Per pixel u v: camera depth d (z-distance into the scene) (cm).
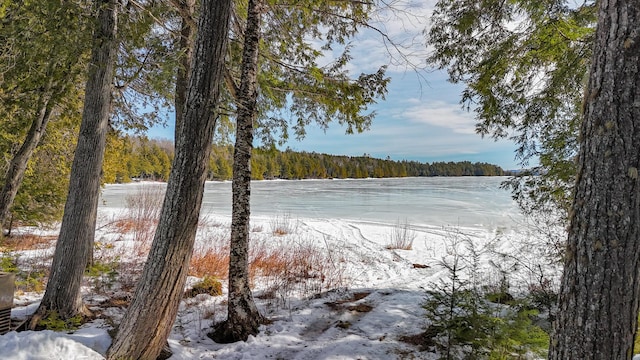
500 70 380
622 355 161
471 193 3077
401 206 2111
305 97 521
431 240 1039
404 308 468
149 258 279
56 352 257
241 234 394
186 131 274
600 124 166
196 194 280
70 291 373
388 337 379
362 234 1164
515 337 282
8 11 404
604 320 162
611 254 161
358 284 611
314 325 422
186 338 372
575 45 349
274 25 492
